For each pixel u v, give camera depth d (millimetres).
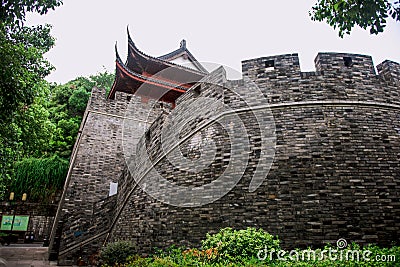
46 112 13883
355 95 8195
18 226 20172
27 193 20312
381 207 6730
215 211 7535
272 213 6941
